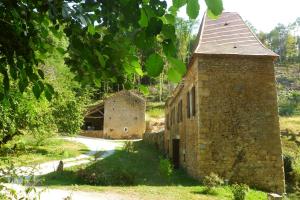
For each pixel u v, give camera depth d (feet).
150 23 4.90
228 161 46.80
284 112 157.79
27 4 6.76
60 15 6.48
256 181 46.65
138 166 62.13
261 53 49.29
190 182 47.21
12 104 8.69
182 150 62.69
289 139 93.71
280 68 279.28
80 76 7.75
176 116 71.87
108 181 44.27
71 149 88.53
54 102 59.77
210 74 48.57
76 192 37.78
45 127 62.69
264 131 47.85
